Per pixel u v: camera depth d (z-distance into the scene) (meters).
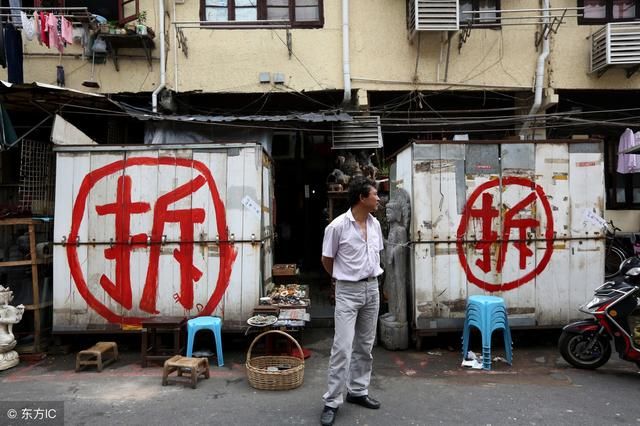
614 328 4.75
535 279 5.68
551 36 8.13
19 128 8.15
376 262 3.92
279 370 4.66
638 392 4.36
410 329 5.87
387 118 8.16
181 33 7.75
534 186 5.69
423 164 5.61
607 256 8.62
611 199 9.35
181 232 5.63
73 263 5.63
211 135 7.36
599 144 5.75
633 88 8.19
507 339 5.17
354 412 3.93
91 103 6.68
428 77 8.13
